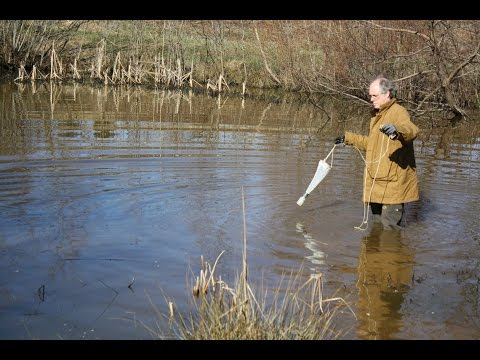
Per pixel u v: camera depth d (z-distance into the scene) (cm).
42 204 698
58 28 2683
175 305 452
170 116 1547
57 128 1255
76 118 1423
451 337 425
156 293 471
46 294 464
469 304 479
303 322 427
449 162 1059
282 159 1025
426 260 576
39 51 2605
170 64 2438
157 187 799
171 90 2280
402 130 603
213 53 2595
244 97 2158
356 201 782
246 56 2597
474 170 994
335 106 2017
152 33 2759
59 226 624
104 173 864
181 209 705
